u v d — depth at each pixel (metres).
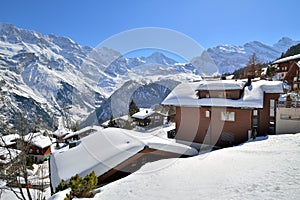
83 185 5.25
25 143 8.45
